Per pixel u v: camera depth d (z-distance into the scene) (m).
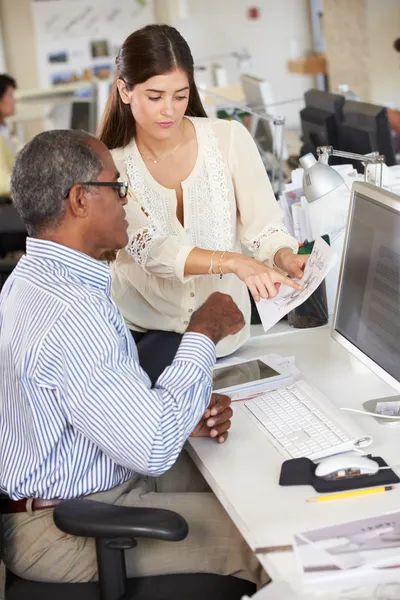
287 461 1.55
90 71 8.52
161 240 2.03
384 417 1.70
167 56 1.90
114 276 2.23
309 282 1.76
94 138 1.59
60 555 1.59
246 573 1.59
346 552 1.25
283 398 1.83
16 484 1.58
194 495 1.66
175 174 2.10
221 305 1.60
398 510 1.36
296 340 2.21
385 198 1.63
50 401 1.51
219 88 4.83
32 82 8.51
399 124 4.27
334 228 2.32
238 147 2.10
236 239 2.21
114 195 1.58
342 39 6.48
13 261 3.56
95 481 1.60
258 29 8.66
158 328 2.19
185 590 1.55
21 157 1.54
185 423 1.52
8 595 1.61
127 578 1.58
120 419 1.47
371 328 1.75
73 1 8.32
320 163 2.04
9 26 8.33
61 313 1.49
